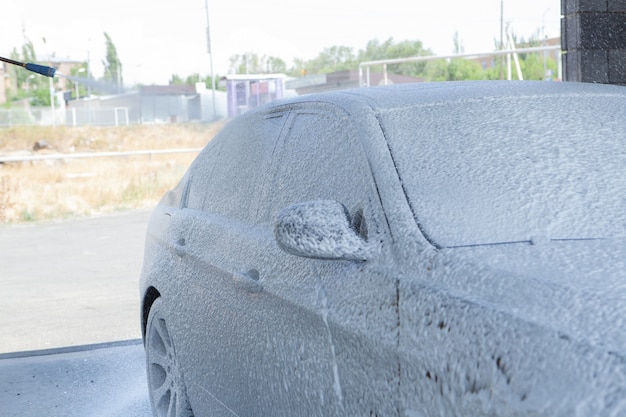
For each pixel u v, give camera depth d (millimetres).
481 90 3074
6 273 11578
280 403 2838
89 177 25844
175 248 4066
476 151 2686
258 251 3107
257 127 3742
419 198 2488
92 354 6719
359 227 2586
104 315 8398
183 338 3922
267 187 3344
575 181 2545
